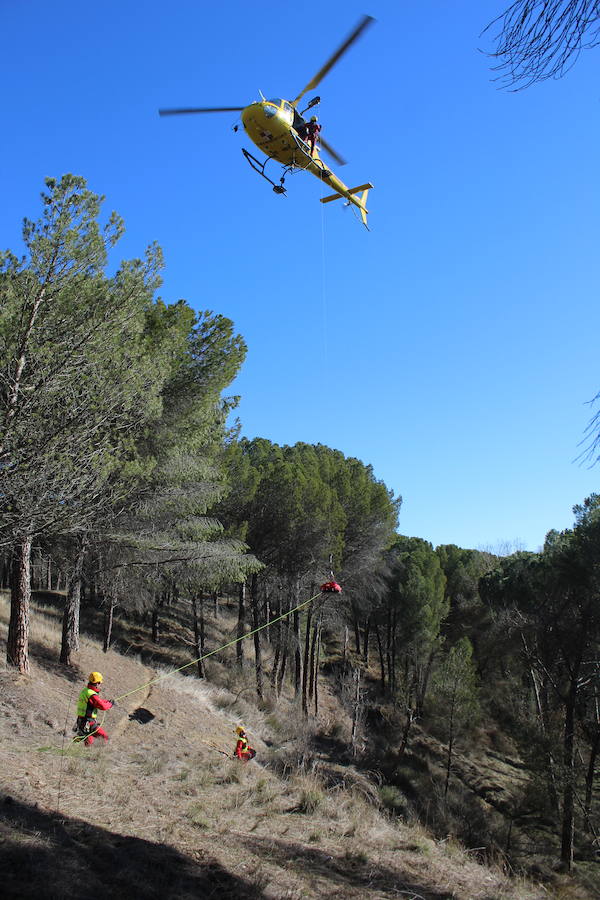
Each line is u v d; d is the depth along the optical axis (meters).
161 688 17.11
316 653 28.45
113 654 19.17
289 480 24.84
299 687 27.12
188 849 6.33
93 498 9.12
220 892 5.40
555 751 17.75
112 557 15.30
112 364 9.22
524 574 26.44
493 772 24.92
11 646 12.33
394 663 35.66
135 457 10.84
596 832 17.09
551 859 16.00
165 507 14.99
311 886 6.09
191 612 36.28
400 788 20.39
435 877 7.46
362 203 11.55
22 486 7.83
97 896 4.55
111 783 8.38
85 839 5.81
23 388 8.55
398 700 31.36
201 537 16.73
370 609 34.06
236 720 17.52
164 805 7.92
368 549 28.22
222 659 29.06
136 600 19.28
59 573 16.14
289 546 25.11
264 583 26.41
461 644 29.47
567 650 19.14
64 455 8.26
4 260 8.81
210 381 14.34
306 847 7.45
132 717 13.50
